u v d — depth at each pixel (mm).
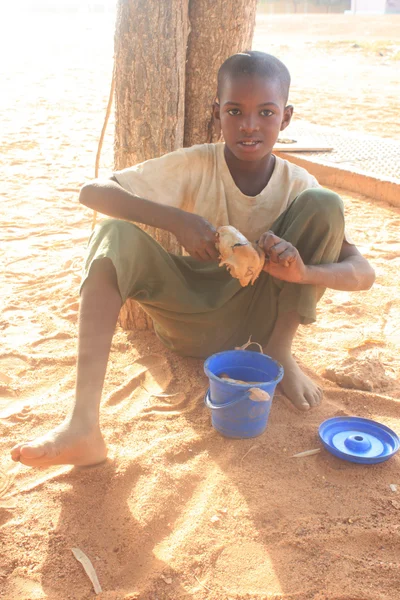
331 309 3559
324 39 21219
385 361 3018
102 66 15461
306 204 2463
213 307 2660
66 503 2092
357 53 17703
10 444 2383
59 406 2609
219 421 2402
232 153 2621
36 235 4770
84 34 24297
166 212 2393
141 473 2227
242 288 2664
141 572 1852
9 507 2070
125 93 2930
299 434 2459
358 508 2100
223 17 2893
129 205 2430
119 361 2969
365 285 2600
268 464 2297
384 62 16078
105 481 2184
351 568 1868
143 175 2596
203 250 2357
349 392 2730
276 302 2650
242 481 2205
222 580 1826
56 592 1786
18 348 3072
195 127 3072
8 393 2721
